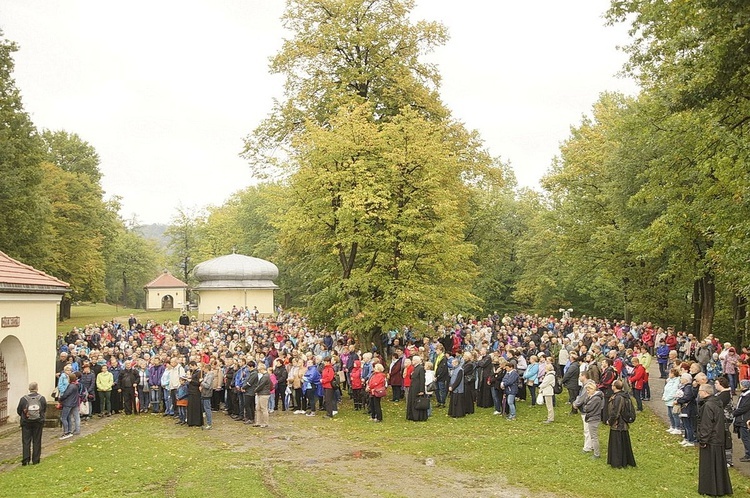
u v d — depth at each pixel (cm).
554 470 1367
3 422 1908
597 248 3891
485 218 4281
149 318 6850
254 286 6272
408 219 2348
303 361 2164
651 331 3384
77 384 1800
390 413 2098
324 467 1416
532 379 2138
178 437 1777
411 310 2398
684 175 2264
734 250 1585
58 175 5556
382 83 3297
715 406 1209
